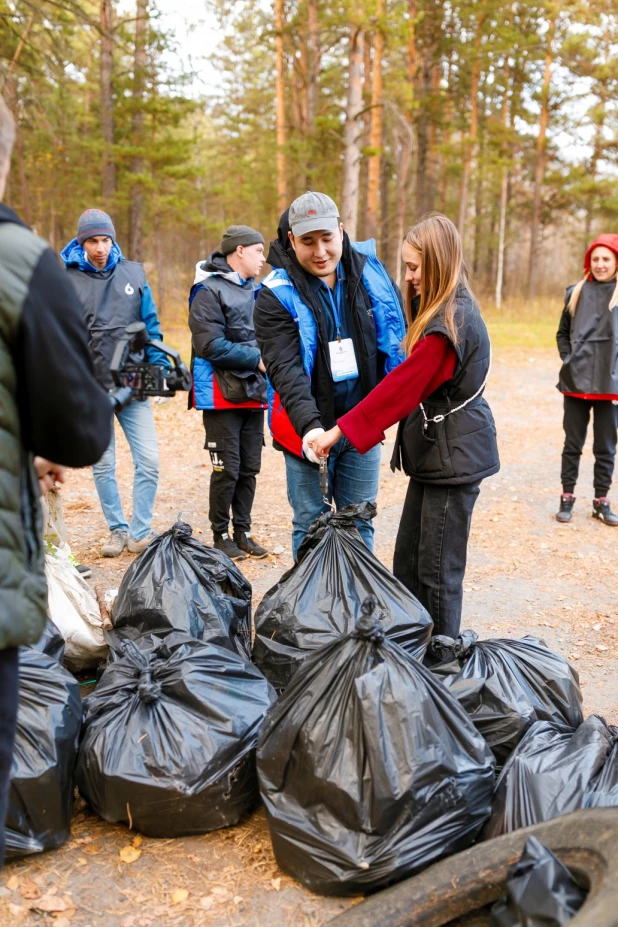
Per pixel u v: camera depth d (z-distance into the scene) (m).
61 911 2.09
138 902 2.13
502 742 2.54
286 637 2.80
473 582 4.80
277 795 2.20
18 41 9.85
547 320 27.81
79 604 3.28
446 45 28.72
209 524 5.73
